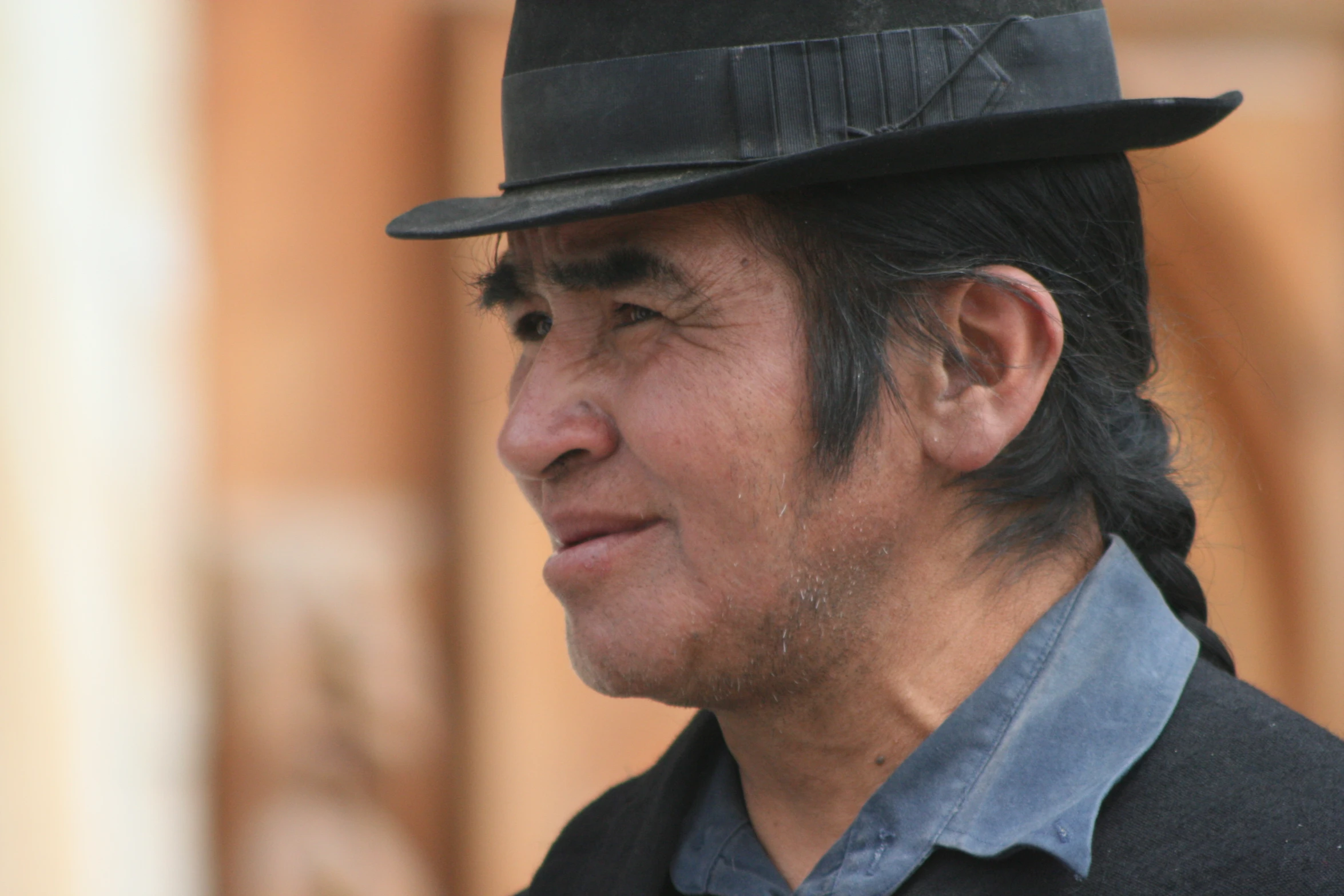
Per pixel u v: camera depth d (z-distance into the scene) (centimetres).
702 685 482
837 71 458
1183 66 1695
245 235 1525
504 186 506
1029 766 456
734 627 473
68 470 1448
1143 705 460
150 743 1484
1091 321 509
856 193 469
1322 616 1767
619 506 479
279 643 1537
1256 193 1708
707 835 534
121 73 1467
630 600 477
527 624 1584
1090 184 502
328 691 1549
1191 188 1702
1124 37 1688
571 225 476
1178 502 550
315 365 1548
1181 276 1725
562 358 490
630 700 1605
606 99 471
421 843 1566
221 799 1519
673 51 463
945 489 486
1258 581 1773
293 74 1530
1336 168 1703
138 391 1484
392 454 1562
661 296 473
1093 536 519
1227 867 417
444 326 1570
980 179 478
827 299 471
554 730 1588
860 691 488
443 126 1559
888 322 476
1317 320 1725
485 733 1574
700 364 470
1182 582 547
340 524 1552
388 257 1557
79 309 1454
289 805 1537
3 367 1422
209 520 1516
